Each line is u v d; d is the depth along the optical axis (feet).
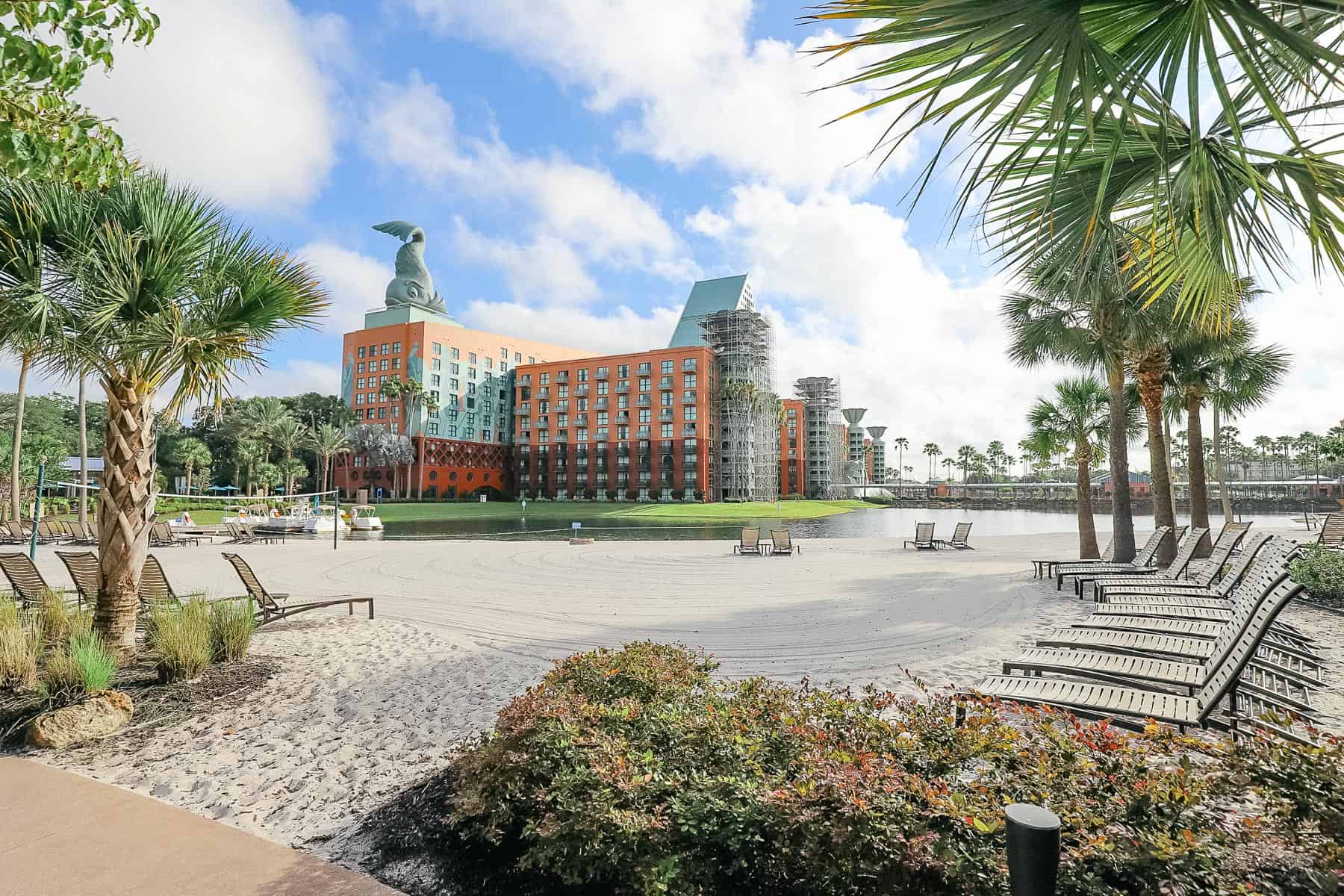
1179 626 17.74
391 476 299.17
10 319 15.97
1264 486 285.43
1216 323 12.70
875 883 6.21
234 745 13.20
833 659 19.54
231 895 7.79
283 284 19.63
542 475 323.37
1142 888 5.57
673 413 294.25
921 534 60.95
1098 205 7.62
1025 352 42.42
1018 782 6.99
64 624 19.53
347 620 26.78
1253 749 6.93
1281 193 9.42
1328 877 5.60
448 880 8.20
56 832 9.36
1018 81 6.94
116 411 18.88
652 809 7.47
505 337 360.07
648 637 23.07
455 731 13.88
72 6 9.78
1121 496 40.86
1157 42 7.48
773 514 225.35
